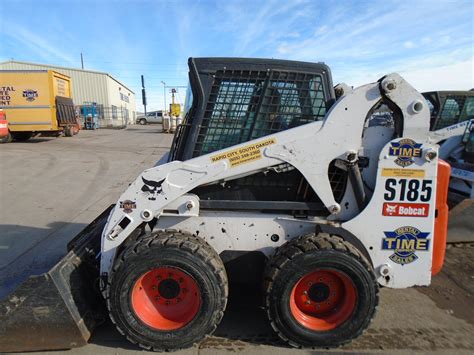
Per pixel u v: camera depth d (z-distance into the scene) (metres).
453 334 2.90
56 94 16.81
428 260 2.77
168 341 2.60
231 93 2.75
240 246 2.85
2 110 15.71
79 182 8.39
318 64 2.74
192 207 2.73
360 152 2.75
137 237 2.86
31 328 2.58
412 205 2.69
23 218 5.75
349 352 2.65
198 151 2.79
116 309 2.57
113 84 41.38
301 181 2.84
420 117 2.58
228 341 2.78
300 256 2.52
